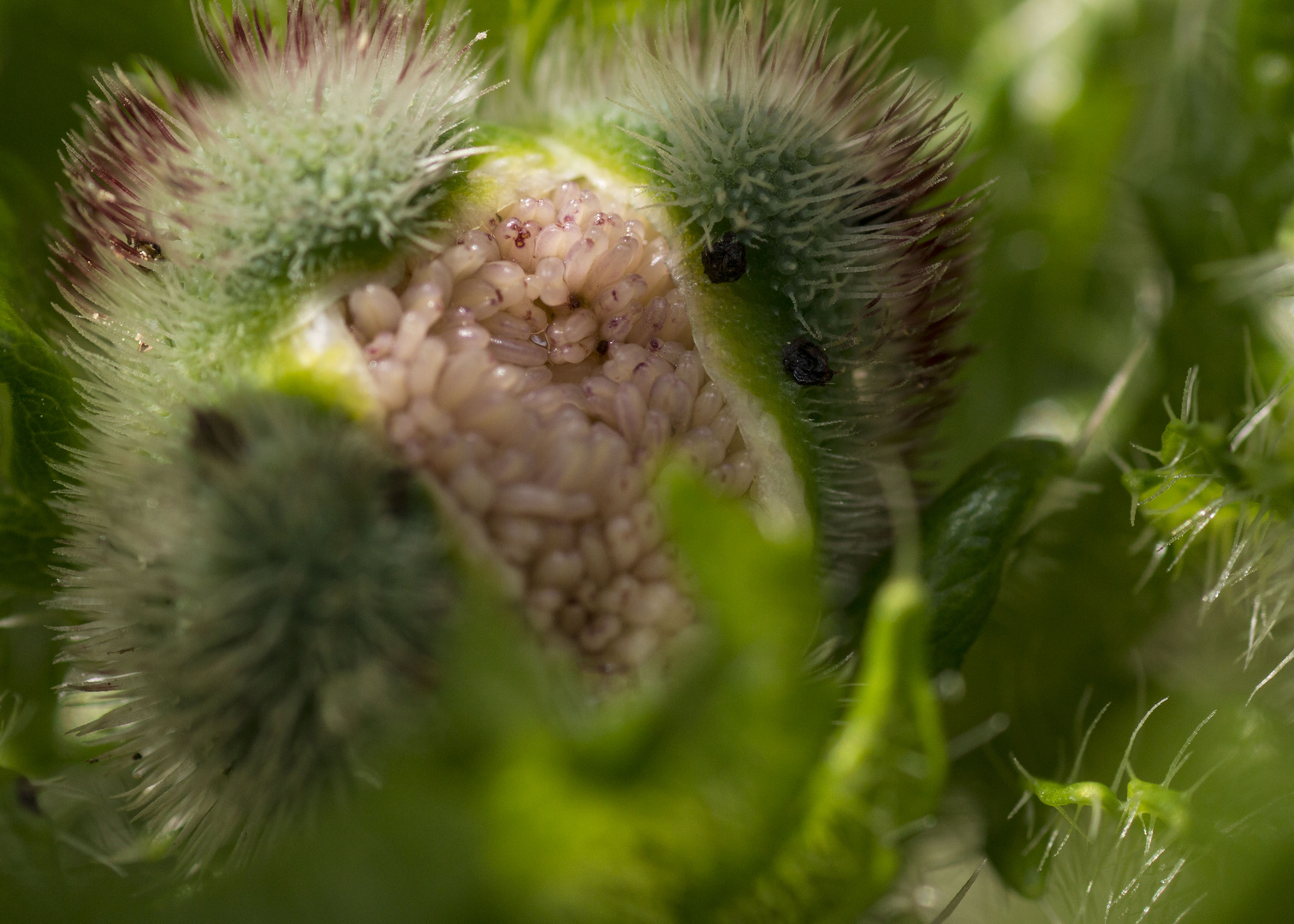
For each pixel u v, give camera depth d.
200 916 0.10
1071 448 0.11
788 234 0.11
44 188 0.12
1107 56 0.13
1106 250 0.13
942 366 0.11
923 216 0.11
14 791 0.11
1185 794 0.11
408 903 0.10
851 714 0.10
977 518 0.11
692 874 0.10
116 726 0.10
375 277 0.10
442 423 0.10
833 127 0.11
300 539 0.10
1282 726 0.11
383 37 0.11
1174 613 0.12
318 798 0.10
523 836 0.10
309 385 0.10
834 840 0.10
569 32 0.12
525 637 0.10
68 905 0.10
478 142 0.11
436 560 0.10
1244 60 0.12
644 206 0.11
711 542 0.10
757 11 0.11
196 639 0.10
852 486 0.11
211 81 0.12
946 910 0.11
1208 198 0.12
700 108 0.11
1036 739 0.12
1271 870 0.11
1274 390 0.11
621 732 0.10
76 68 0.12
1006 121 0.13
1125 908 0.11
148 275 0.11
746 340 0.11
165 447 0.10
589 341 0.11
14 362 0.11
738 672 0.10
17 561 0.11
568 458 0.10
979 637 0.12
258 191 0.10
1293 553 0.11
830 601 0.11
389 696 0.10
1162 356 0.12
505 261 0.10
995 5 0.13
